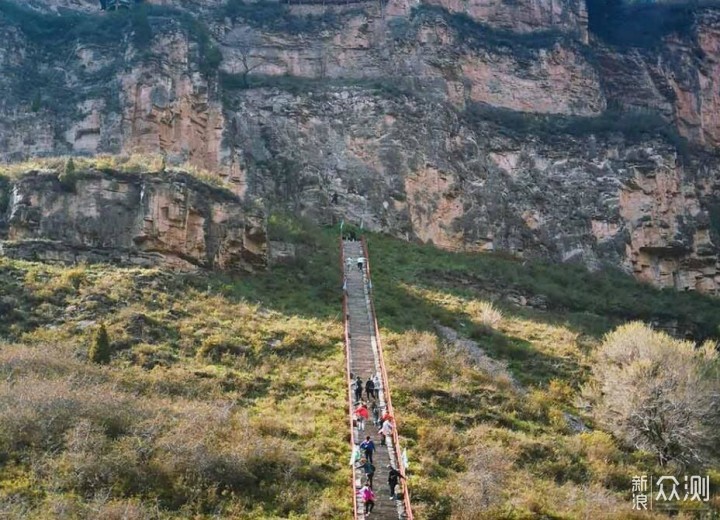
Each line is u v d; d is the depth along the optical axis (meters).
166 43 53.97
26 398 22.92
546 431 29.41
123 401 24.30
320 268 42.31
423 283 44.91
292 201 51.72
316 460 23.89
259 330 33.34
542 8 69.50
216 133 52.22
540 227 56.31
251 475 22.41
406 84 60.09
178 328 31.95
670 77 69.06
